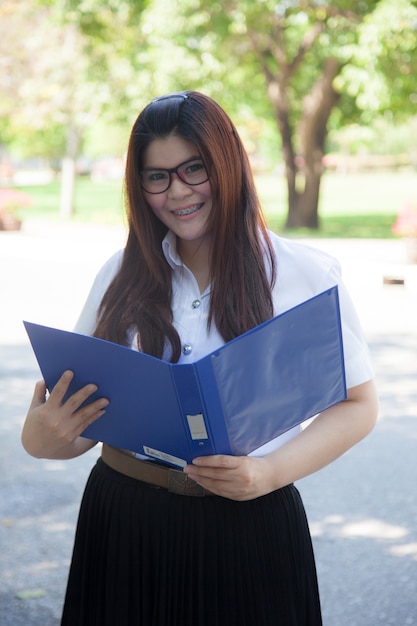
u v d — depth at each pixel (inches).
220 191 82.0
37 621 156.4
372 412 84.9
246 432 76.7
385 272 582.6
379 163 2928.2
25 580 171.9
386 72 714.2
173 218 84.2
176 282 86.6
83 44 990.4
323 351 76.3
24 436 84.2
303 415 79.5
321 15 792.9
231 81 896.3
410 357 355.9
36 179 2792.8
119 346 74.1
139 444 81.4
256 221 84.5
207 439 75.3
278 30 895.7
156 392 74.6
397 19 684.7
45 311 450.6
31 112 1096.8
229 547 83.0
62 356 78.3
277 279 85.0
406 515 204.4
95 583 88.0
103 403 79.2
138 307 85.6
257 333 71.9
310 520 202.4
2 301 481.1
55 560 180.7
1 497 213.5
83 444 90.8
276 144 2292.1
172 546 83.7
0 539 189.9
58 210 1332.4
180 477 83.0
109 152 2042.3
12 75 1090.7
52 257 702.5
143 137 82.7
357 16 767.1
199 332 84.9
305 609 86.9
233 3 756.0
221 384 72.5
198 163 82.1
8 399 297.9
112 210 1302.9
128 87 837.8
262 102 1047.0
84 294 507.2
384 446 250.7
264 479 77.7
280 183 2208.4
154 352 84.5
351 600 165.3
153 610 85.0
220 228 83.2
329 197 1617.9
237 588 83.2
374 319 439.5
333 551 185.8
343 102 968.3
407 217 637.9
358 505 210.4
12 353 363.6
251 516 83.3
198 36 762.8
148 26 765.3
